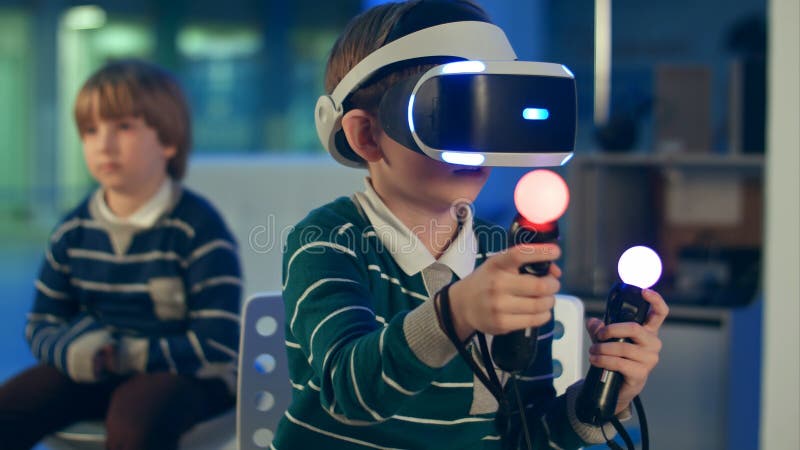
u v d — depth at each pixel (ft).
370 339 2.27
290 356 2.99
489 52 2.70
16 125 25.54
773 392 4.71
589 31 29.86
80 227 5.69
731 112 9.06
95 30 25.81
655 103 9.31
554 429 2.93
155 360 5.24
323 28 25.79
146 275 5.50
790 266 4.65
